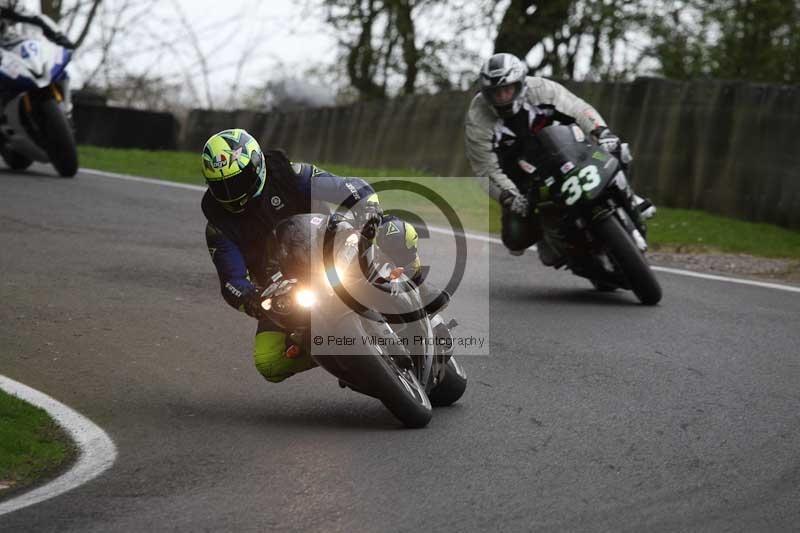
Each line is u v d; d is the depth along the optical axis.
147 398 19.91
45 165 53.97
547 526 13.63
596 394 20.28
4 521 13.82
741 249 41.91
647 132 54.00
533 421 18.56
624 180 28.47
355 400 20.16
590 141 28.66
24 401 18.84
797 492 15.05
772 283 33.00
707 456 16.66
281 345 18.33
